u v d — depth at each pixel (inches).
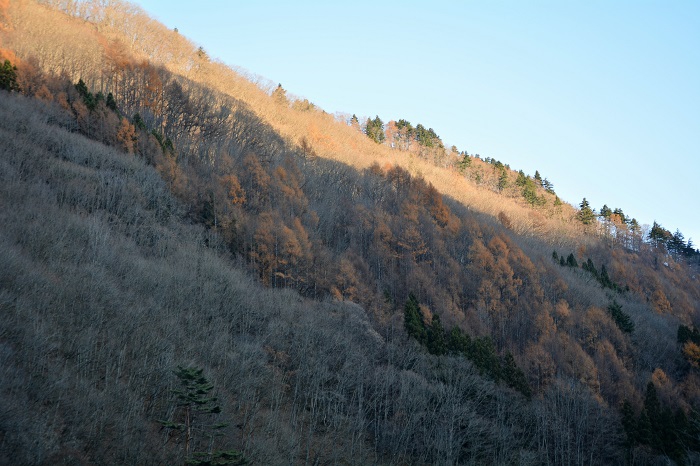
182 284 2251.5
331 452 1815.9
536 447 2103.8
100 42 5482.3
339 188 4564.5
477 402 2177.7
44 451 1211.2
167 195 3073.3
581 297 3693.4
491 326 3107.8
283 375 2070.6
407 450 1925.4
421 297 3149.6
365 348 2359.7
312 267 3036.4
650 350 3321.9
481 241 3905.0
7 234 1971.0
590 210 7052.2
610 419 2322.8
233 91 6697.8
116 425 1403.8
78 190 2662.4
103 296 1867.6
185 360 1752.0
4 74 3472.0
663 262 6136.8
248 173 3720.5
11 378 1336.1
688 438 2236.7
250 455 1567.4
